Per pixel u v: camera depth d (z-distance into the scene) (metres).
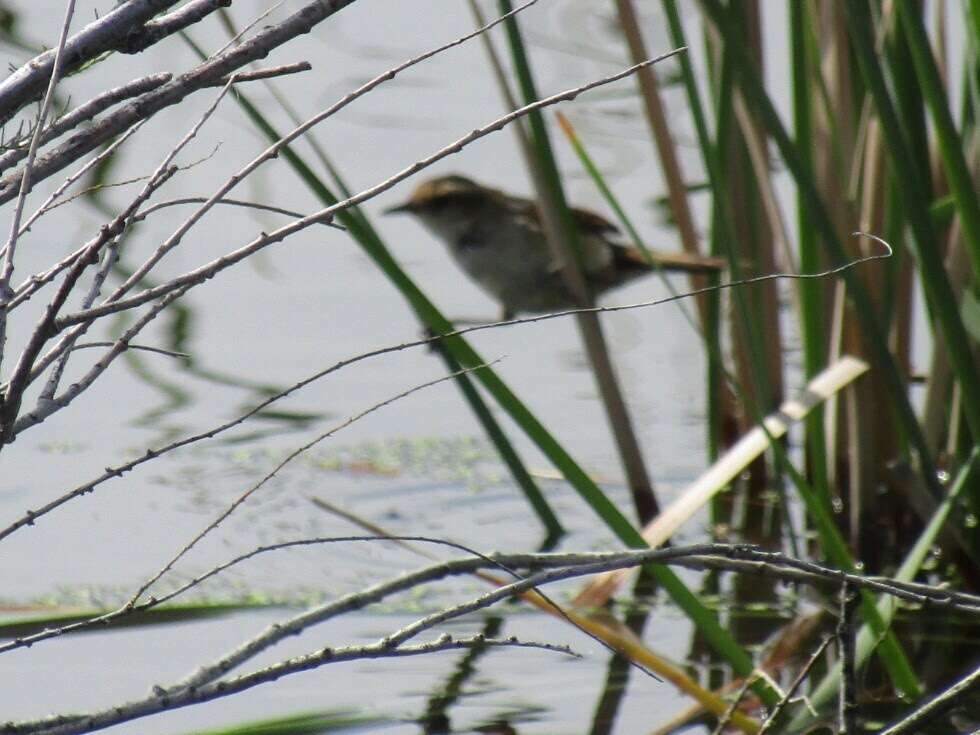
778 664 7.27
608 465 10.12
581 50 15.89
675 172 9.77
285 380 11.20
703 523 9.41
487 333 12.06
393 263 7.38
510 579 7.80
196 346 11.66
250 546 8.88
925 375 9.75
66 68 3.92
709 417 9.38
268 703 6.78
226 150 14.33
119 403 10.83
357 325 12.05
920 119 8.17
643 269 11.33
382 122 14.95
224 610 7.91
